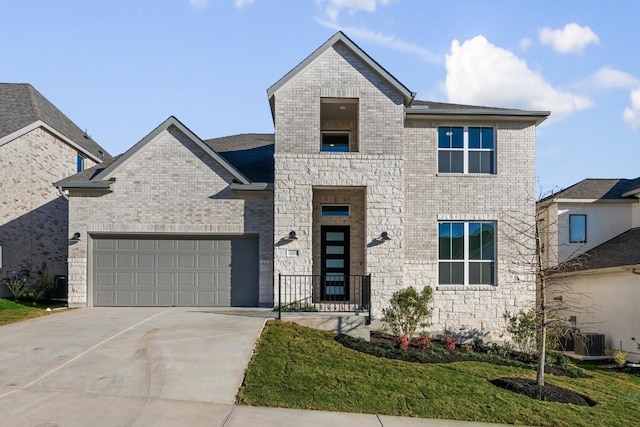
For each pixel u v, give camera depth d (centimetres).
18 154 1950
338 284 1625
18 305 1616
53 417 679
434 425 773
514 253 1538
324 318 1276
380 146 1497
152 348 1018
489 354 1284
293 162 1481
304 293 1464
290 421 732
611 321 1631
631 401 1012
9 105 2112
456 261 1544
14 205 1927
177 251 1559
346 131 1705
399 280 1473
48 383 810
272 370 927
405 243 1527
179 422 689
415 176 1545
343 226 1641
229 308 1513
